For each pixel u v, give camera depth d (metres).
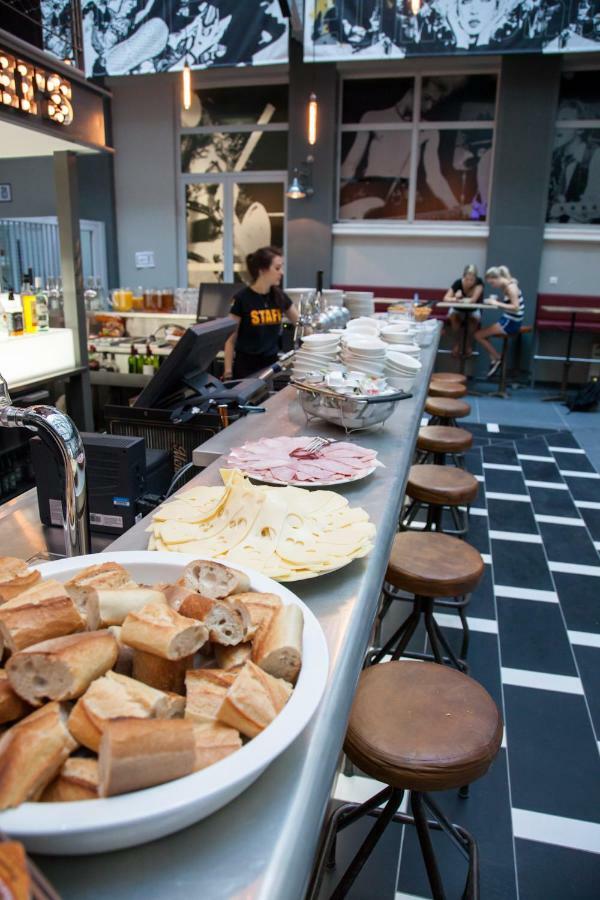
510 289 7.52
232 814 0.58
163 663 0.64
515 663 2.63
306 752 0.66
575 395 7.52
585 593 3.22
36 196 8.39
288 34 6.81
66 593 0.68
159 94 9.04
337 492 1.39
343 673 0.79
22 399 3.95
